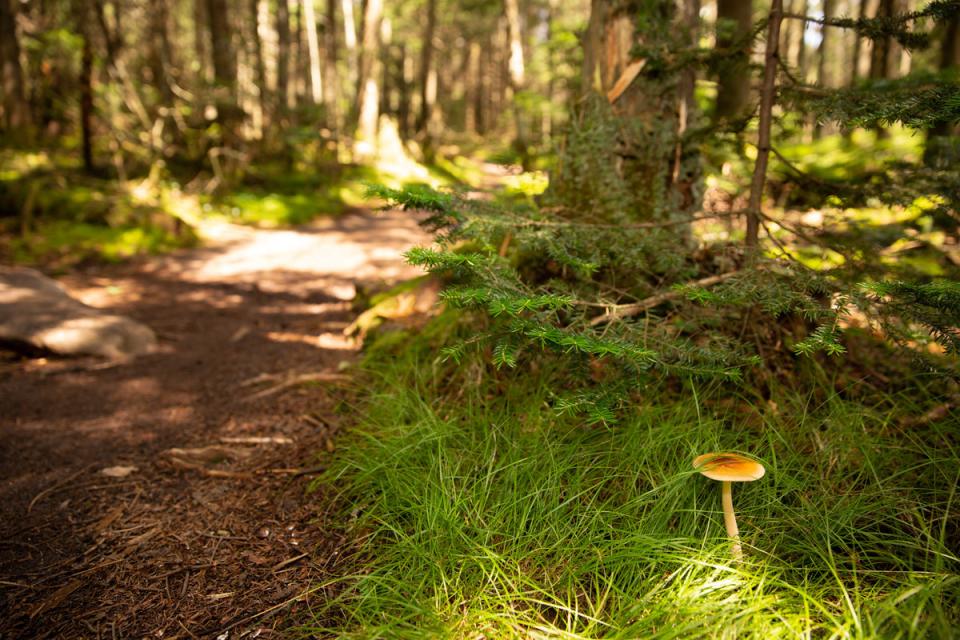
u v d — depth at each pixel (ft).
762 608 6.13
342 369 14.06
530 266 11.93
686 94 11.68
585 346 6.23
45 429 12.26
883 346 10.18
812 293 7.81
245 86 60.13
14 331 16.38
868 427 8.68
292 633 6.73
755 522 7.36
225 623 6.95
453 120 128.67
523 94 30.66
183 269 28.25
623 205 11.50
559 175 12.10
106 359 16.43
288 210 42.22
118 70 40.14
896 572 6.54
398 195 8.38
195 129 45.19
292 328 19.08
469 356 11.17
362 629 6.52
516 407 9.70
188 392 14.10
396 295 16.84
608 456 8.48
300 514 8.93
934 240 12.93
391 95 124.26
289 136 51.93
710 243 11.35
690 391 9.41
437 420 9.71
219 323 20.15
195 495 9.65
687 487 7.55
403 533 7.72
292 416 12.17
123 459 10.96
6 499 9.72
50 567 8.07
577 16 63.72
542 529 7.56
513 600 6.88
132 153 41.19
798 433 8.55
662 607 6.16
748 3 23.48
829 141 34.55
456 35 127.75
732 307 9.48
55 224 31.17
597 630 6.36
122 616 7.14
